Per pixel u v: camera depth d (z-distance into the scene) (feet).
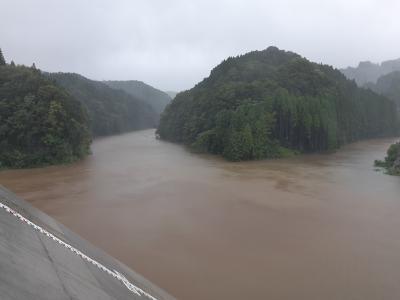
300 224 100.99
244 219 104.68
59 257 29.32
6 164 189.98
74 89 448.24
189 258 78.38
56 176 168.55
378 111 425.28
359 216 108.99
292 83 334.85
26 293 19.85
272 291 65.82
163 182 154.30
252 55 447.83
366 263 77.30
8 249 23.75
